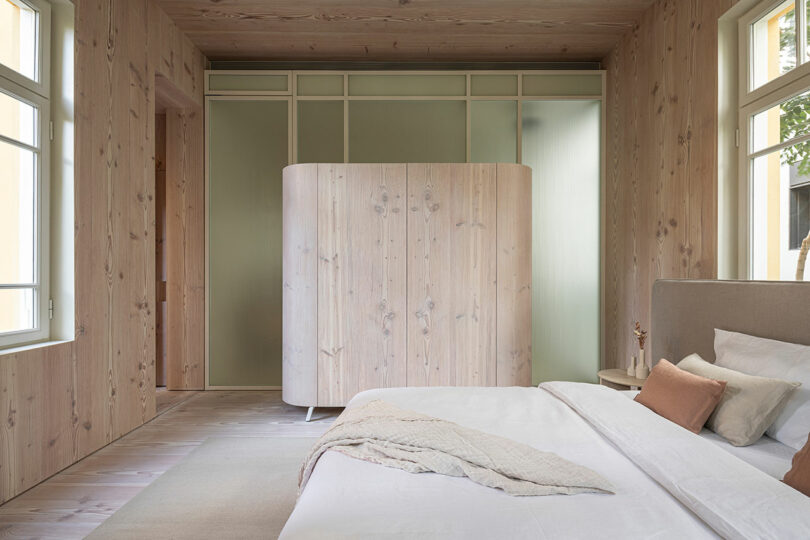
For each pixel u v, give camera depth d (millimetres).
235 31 4188
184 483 2555
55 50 2768
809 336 1949
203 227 4586
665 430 1673
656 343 3084
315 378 3664
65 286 2766
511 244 3684
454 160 4566
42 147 2678
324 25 4102
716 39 2883
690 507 1205
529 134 4578
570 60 4781
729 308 2406
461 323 3664
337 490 1326
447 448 1486
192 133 4566
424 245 3664
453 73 4555
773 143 2600
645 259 3814
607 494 1311
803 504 1151
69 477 2623
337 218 3656
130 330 3379
